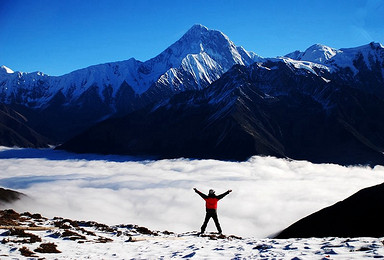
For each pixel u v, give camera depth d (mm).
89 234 26016
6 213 36781
